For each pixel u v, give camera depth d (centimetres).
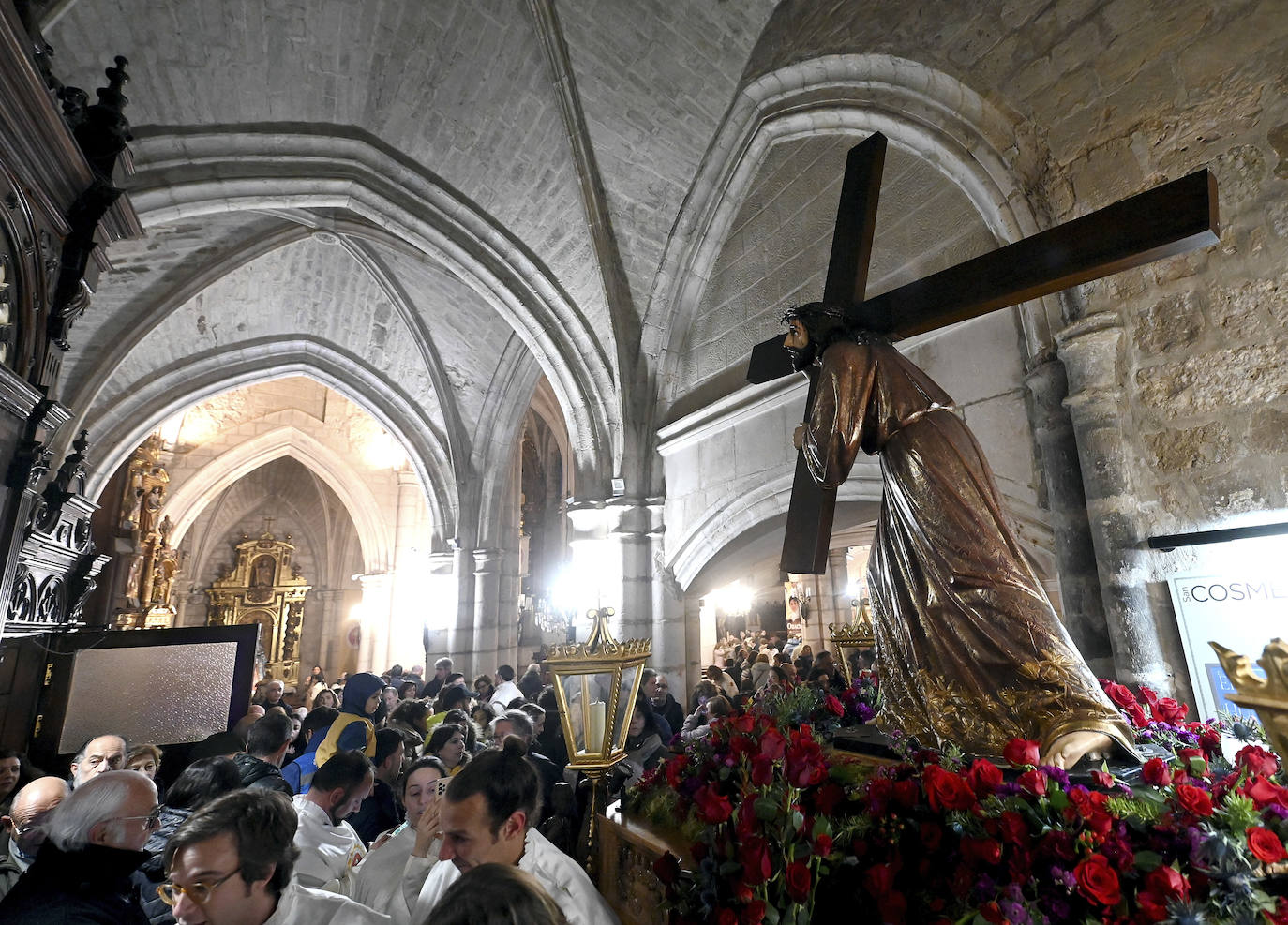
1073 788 118
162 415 1067
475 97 671
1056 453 340
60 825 157
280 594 2103
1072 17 351
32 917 147
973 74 397
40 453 284
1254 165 281
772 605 2009
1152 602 294
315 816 239
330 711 421
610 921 165
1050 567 354
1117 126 328
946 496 168
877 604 188
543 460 2127
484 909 89
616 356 716
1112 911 106
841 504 535
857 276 227
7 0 212
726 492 610
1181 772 136
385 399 1197
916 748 157
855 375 187
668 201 662
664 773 211
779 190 595
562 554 1983
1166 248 160
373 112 711
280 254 993
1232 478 275
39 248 281
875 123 458
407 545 1689
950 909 122
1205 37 301
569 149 662
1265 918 97
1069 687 140
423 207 753
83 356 883
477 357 1071
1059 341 331
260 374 1136
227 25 585
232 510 2155
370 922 165
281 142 686
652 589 689
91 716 381
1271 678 101
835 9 492
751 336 617
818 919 136
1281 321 268
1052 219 351
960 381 412
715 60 573
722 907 137
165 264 883
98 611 1365
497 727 395
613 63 600
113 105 327
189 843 140
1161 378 303
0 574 265
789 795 139
